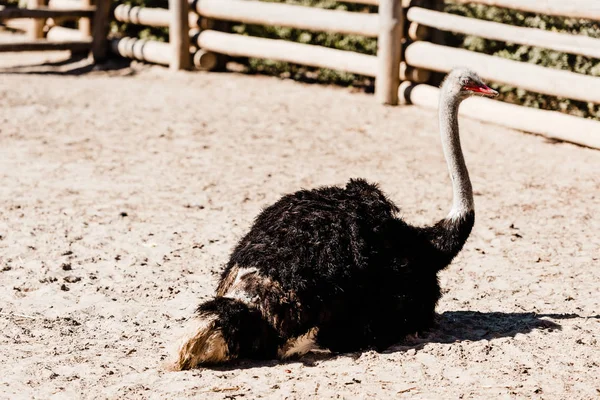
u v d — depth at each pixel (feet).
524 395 33.55
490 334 40.04
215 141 76.13
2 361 36.99
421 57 85.71
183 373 35.40
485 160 71.61
